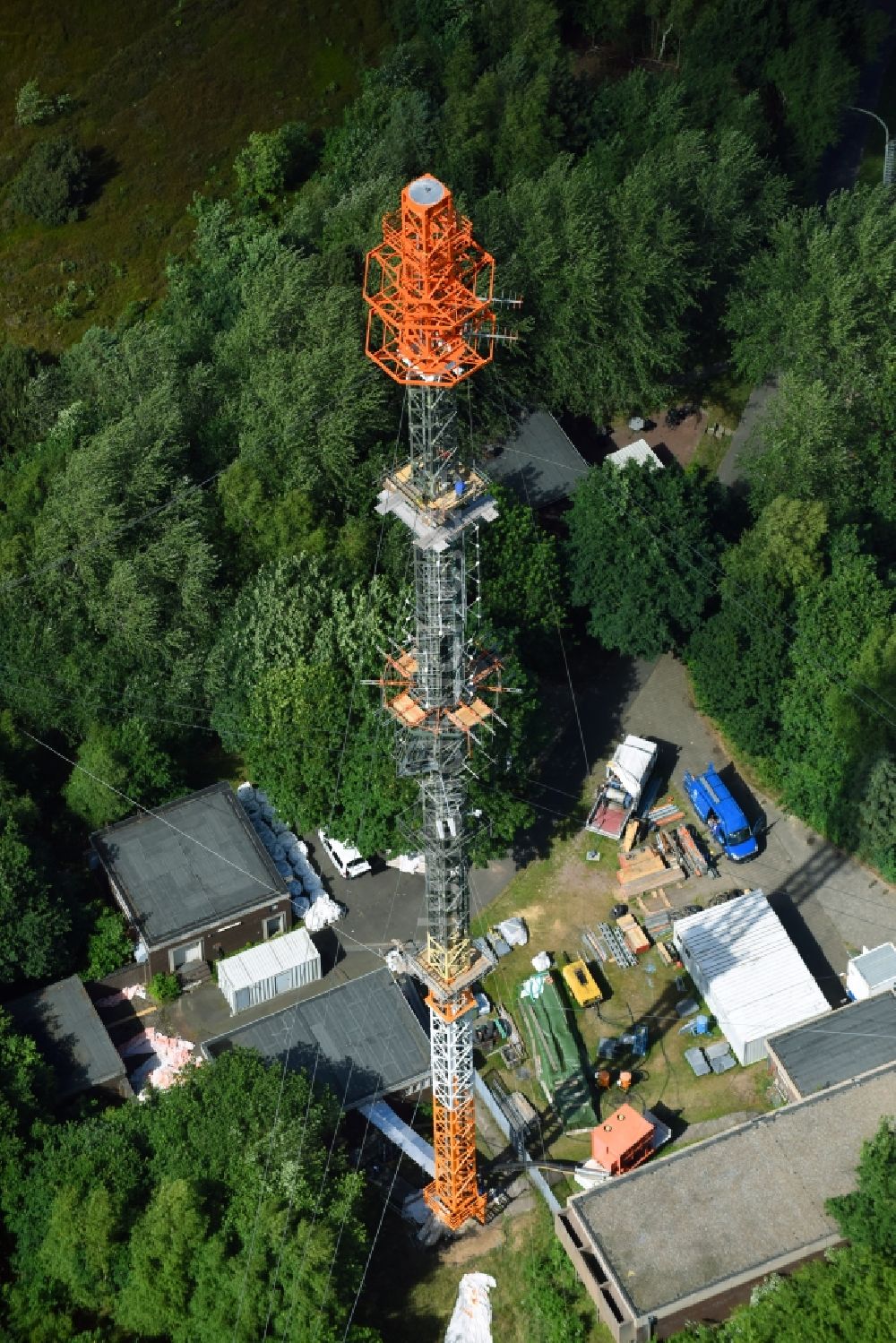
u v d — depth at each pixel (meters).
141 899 132.12
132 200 198.75
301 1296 106.25
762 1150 113.75
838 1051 121.38
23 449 167.25
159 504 148.25
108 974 131.25
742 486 166.62
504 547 145.75
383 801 132.50
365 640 137.88
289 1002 132.12
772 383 173.75
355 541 146.00
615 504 146.25
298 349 156.00
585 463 159.75
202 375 158.12
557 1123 123.88
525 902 137.50
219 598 145.00
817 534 144.62
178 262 192.75
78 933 131.25
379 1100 122.94
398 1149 122.94
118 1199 111.00
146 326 170.75
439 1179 115.56
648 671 153.88
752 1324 105.38
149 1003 132.00
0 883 126.81
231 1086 116.06
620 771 141.38
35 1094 119.88
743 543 147.38
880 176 198.75
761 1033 124.38
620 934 134.88
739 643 142.88
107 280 192.12
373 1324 113.94
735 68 189.00
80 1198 111.62
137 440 150.12
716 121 188.38
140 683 143.88
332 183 187.25
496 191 166.75
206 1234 109.25
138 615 142.38
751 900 132.25
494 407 161.25
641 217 162.50
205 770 147.25
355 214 173.25
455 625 96.25
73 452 152.12
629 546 144.75
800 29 189.38
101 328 178.12
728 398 173.50
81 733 145.88
